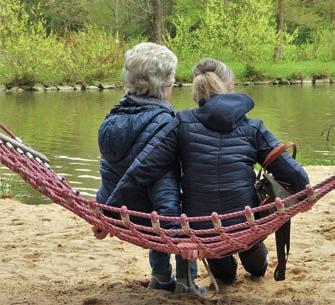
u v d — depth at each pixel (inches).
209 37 1418.6
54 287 188.2
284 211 155.1
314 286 184.5
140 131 167.0
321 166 394.9
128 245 228.5
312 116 731.4
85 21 1787.6
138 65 169.2
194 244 157.2
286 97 991.0
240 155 165.9
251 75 1363.2
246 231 156.1
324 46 1603.1
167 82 170.6
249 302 173.6
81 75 1249.4
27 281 194.1
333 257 210.1
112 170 173.5
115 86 1248.2
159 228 155.8
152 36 1635.1
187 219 154.8
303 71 1401.3
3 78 1197.7
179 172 171.6
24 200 338.6
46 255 217.6
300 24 1813.5
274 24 1711.4
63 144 538.0
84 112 794.8
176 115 168.7
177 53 1405.0
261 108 824.9
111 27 1710.1
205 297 172.9
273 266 201.6
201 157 165.9
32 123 685.3
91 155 482.3
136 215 156.4
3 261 211.3
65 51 1252.5
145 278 196.4
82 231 245.4
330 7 1760.6
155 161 165.3
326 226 242.7
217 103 165.5
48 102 940.6
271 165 166.1
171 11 1863.9
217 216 154.3
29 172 155.4
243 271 195.8
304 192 155.1
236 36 1392.7
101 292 180.5
